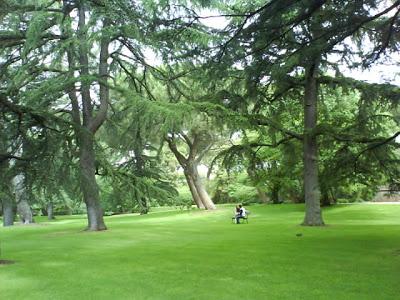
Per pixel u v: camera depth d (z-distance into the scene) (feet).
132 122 87.40
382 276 32.99
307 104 79.92
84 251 52.31
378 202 145.07
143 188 86.79
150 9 50.49
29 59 74.90
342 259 40.78
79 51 80.38
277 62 44.04
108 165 82.07
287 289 29.76
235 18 44.60
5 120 48.78
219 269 37.35
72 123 63.00
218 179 180.65
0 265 43.06
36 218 173.78
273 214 120.26
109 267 40.11
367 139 65.57
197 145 147.02
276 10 35.88
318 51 40.16
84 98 84.79
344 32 38.09
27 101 68.23
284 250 47.55
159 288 31.07
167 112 68.64
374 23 50.60
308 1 35.32
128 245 57.26
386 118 69.31
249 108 98.78
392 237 56.39
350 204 132.77
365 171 55.72
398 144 58.03
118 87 75.72
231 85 74.54
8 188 51.47
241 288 30.37
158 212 160.76
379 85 67.10
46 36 76.64
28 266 42.01
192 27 53.21
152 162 116.88
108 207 113.29
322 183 58.23
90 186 69.26
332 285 30.53
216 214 127.34
